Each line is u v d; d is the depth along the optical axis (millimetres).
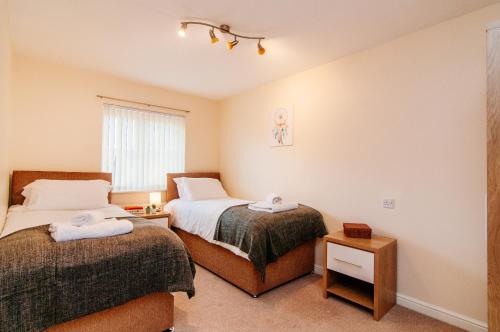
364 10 1901
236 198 4020
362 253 2062
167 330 1763
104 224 1606
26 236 1506
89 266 1369
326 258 2326
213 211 2756
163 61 2877
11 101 2590
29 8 1928
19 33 2307
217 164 4488
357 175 2574
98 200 2781
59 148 3008
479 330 1826
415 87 2186
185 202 3369
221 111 4438
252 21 2066
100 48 2584
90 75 3203
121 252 1485
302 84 3121
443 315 1986
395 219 2293
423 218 2129
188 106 4121
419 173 2158
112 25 2158
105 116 3316
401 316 2047
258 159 3715
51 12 1980
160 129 3809
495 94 1222
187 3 1849
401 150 2264
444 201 2023
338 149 2736
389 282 2135
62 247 1379
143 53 2686
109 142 3346
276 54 2656
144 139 3648
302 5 1853
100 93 3275
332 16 1983
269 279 2377
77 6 1900
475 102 1890
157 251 1621
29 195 2602
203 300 2230
